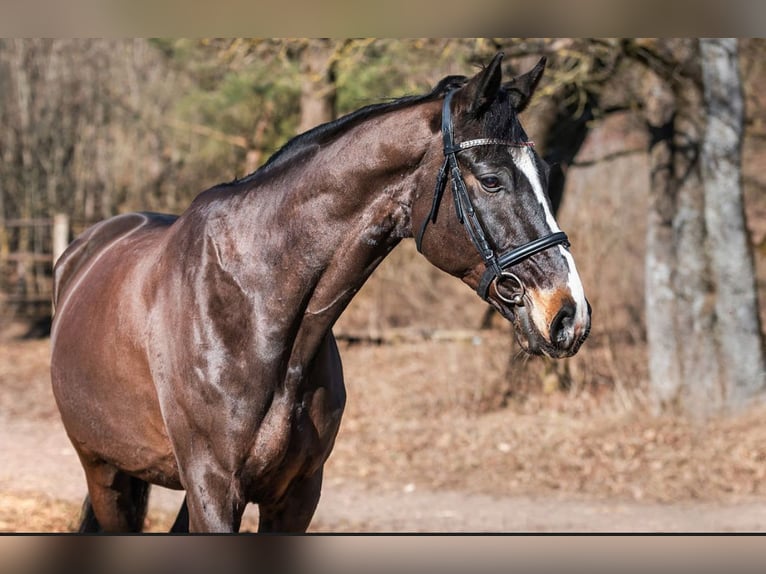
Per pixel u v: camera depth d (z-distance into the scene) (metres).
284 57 12.81
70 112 22.41
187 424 3.67
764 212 18.16
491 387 13.22
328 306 3.62
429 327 17.17
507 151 3.32
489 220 3.31
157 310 3.84
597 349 13.12
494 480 9.80
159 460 4.09
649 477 9.68
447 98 3.47
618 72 11.70
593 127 12.45
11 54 21.72
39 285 20.03
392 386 13.77
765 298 15.48
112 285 4.33
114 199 22.61
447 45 11.26
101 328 4.22
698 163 11.62
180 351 3.67
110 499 4.74
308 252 3.57
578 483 9.63
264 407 3.58
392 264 17.03
